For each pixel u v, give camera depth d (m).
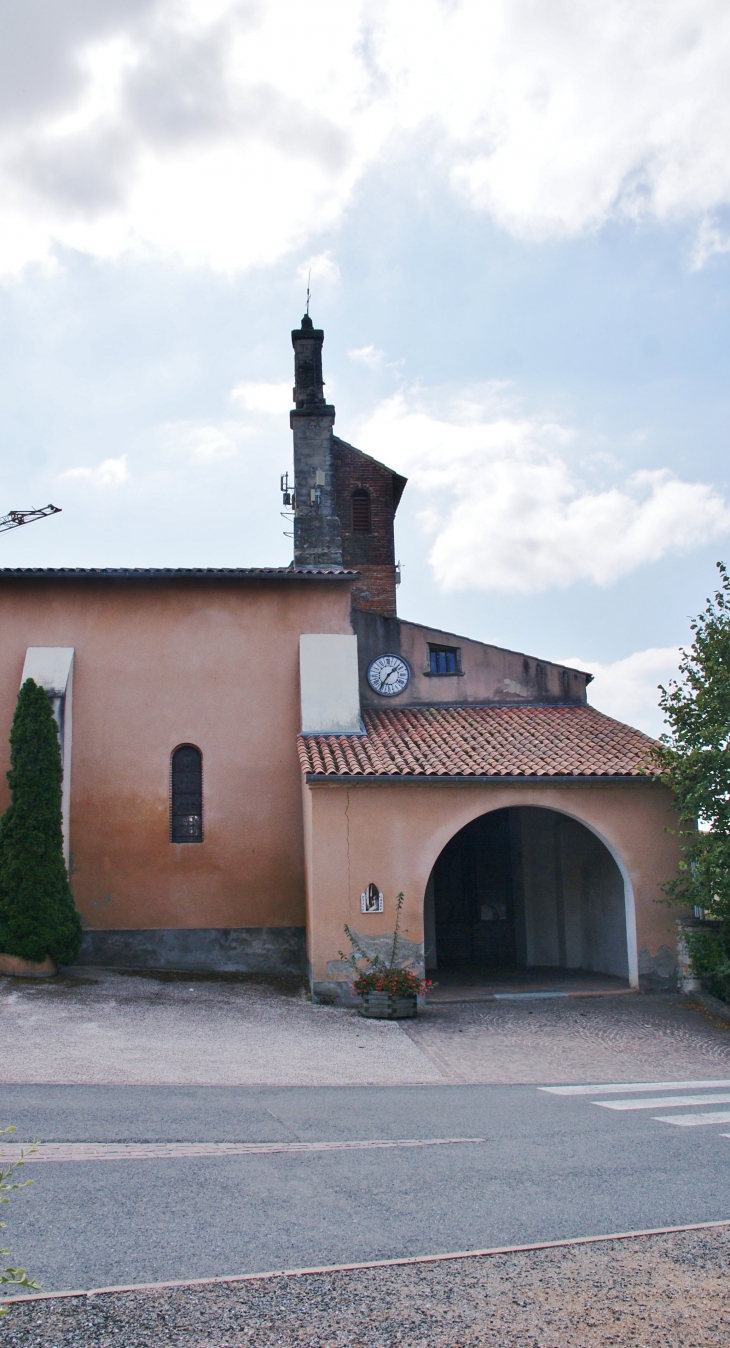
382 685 21.62
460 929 23.62
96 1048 12.63
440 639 22.16
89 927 18.88
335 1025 15.31
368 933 17.22
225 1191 6.79
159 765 19.56
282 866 19.44
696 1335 4.77
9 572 19.45
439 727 20.19
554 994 18.12
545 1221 6.23
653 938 18.28
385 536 28.12
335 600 20.55
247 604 20.39
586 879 21.91
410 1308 4.98
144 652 19.94
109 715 19.61
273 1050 13.40
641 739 19.84
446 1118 9.51
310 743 18.72
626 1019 16.36
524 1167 7.49
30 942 16.92
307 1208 6.45
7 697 19.44
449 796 17.88
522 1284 5.29
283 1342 4.61
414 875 17.52
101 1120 8.94
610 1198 6.72
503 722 20.72
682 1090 11.52
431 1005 17.36
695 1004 17.39
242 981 18.14
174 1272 5.36
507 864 23.97
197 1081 11.37
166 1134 8.48
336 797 17.61
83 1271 5.35
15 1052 12.10
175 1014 15.16
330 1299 5.07
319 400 27.28
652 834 18.47
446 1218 6.27
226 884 19.27
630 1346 4.65
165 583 20.23
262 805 19.62
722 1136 8.58
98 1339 4.60
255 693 20.03
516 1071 12.94
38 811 17.34
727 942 17.50
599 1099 10.80
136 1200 6.55
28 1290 5.10
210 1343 4.59
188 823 19.52
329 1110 9.86
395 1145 8.25
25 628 19.78
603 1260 5.62
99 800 19.31
